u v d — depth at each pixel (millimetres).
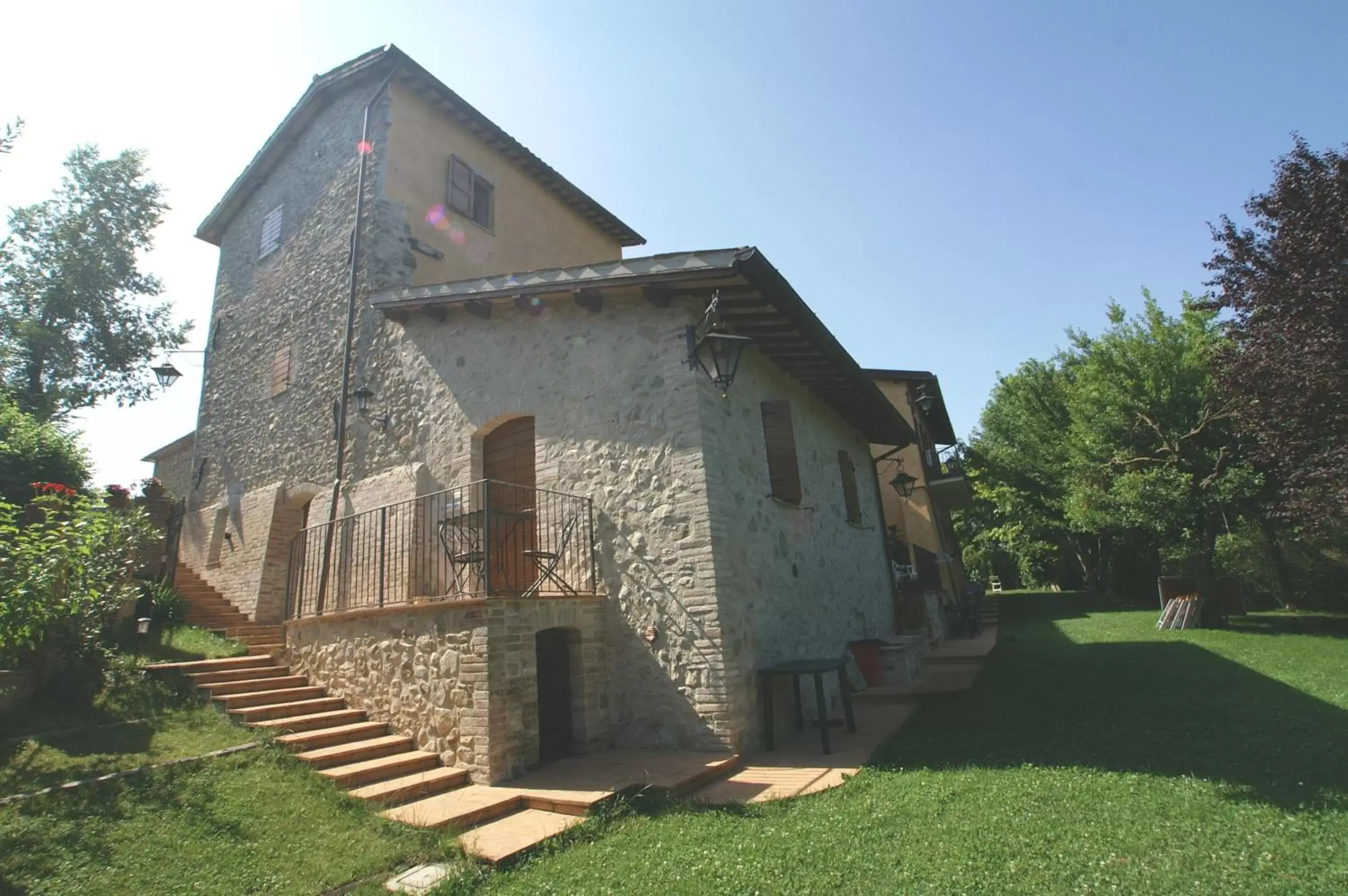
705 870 3324
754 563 6691
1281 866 2957
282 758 5125
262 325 12445
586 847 3822
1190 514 13570
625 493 6523
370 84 11102
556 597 5875
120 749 5105
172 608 9539
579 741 5855
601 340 7059
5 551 5453
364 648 6449
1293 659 8820
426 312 8531
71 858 3592
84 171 17547
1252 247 10031
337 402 10172
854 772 5082
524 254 12266
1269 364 9648
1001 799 4102
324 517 9734
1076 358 23359
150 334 18484
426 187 10758
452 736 5320
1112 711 6324
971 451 27734
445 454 8164
